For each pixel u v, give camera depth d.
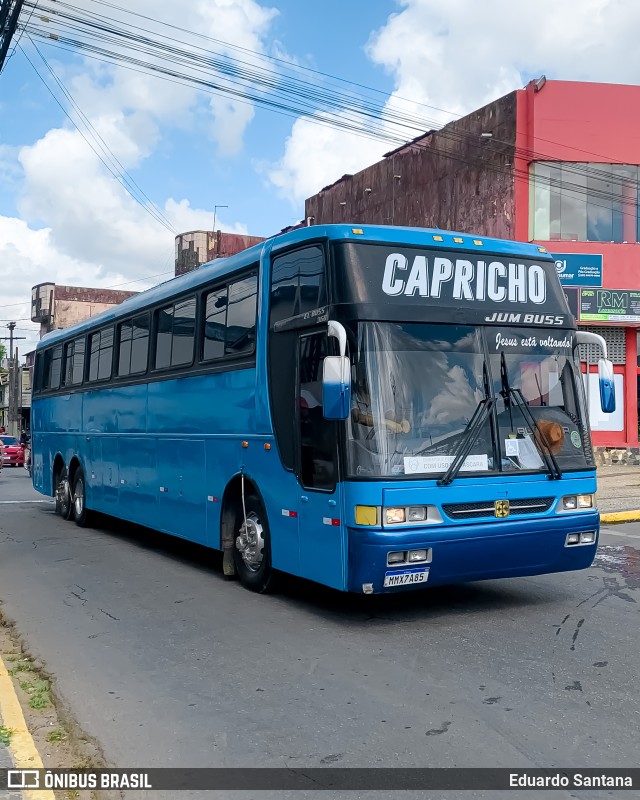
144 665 6.20
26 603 8.45
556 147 24.38
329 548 6.88
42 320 66.12
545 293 7.64
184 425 9.93
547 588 8.59
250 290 8.41
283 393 7.64
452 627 7.01
